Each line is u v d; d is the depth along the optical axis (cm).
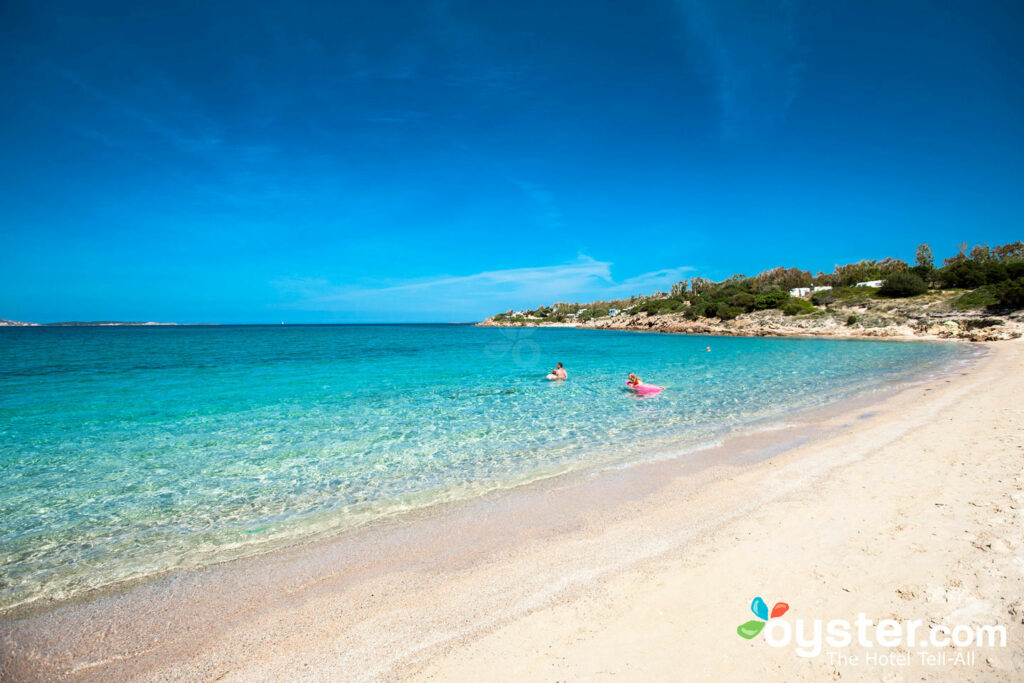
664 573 477
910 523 547
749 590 437
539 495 721
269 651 384
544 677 339
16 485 792
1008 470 698
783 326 6406
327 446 1024
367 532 606
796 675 329
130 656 384
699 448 962
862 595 417
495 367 2739
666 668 341
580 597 442
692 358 3219
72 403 1544
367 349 4538
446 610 431
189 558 546
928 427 1037
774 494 679
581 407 1459
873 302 6131
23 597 473
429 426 1209
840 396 1548
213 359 3325
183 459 934
